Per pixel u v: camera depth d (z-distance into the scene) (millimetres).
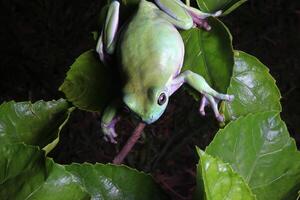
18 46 1589
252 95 509
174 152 1432
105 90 509
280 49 1748
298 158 476
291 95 1643
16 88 1540
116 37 511
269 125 477
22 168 432
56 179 428
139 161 1387
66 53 1592
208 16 493
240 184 416
